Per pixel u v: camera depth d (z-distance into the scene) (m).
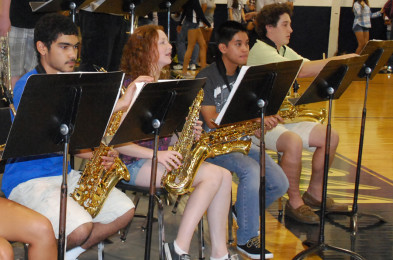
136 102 2.71
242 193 3.80
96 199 3.15
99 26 5.09
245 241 3.85
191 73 10.98
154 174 2.88
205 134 3.75
